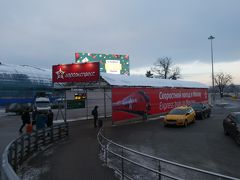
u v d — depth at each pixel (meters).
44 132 17.80
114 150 16.06
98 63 28.45
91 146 17.44
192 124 29.11
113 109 28.84
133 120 31.70
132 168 12.26
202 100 53.81
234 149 16.22
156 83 40.53
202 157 14.27
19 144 13.23
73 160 13.78
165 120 27.33
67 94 32.25
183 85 48.38
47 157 14.62
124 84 31.95
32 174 11.43
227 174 11.17
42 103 46.97
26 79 68.06
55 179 10.70
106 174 11.32
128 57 80.56
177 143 18.36
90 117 34.66
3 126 27.83
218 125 27.75
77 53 74.56
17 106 47.19
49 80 74.00
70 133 23.44
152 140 19.66
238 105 64.81
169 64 108.88
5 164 4.78
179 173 11.35
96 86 31.34
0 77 63.00
